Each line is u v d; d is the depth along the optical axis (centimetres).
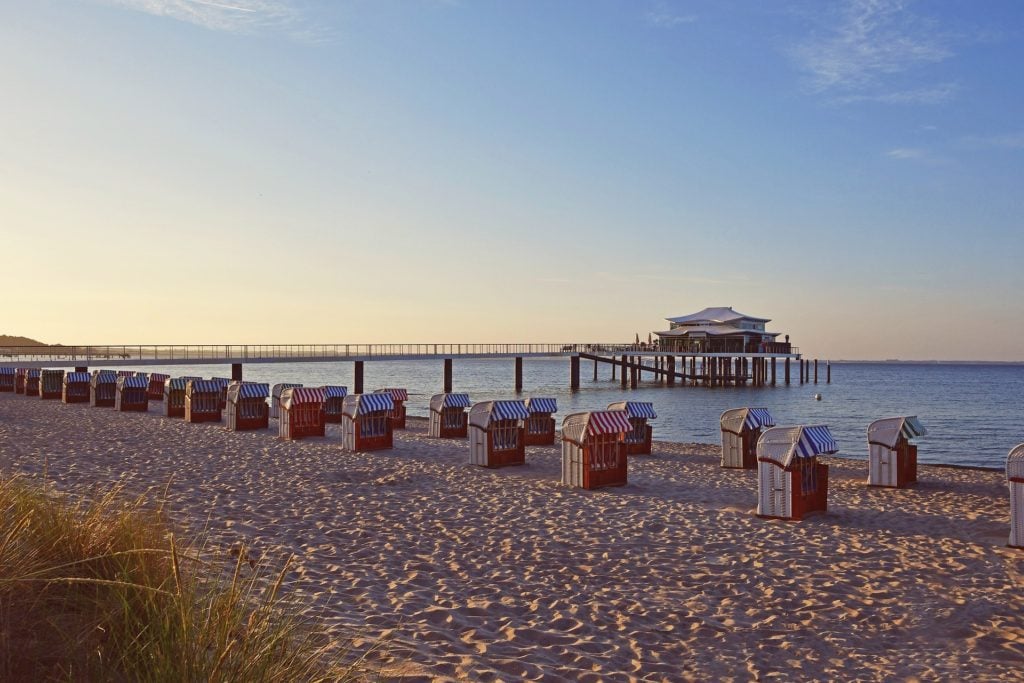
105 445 1773
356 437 1848
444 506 1186
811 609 729
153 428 2225
